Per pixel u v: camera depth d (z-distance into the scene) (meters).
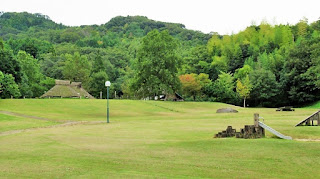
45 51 148.88
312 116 25.83
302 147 15.38
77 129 25.64
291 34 108.69
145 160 13.42
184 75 87.56
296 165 12.61
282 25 112.56
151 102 64.88
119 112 50.25
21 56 85.06
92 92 96.12
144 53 72.94
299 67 81.56
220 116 41.69
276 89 82.81
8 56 63.59
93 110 50.47
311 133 21.64
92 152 15.11
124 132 23.36
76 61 102.12
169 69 72.50
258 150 14.99
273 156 13.92
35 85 81.75
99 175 10.96
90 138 19.94
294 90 81.81
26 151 15.38
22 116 37.47
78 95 67.94
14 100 52.00
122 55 152.00
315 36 87.94
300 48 82.94
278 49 101.56
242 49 107.94
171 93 76.56
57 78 104.19
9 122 31.28
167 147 16.31
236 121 32.41
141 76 72.12
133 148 16.11
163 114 50.59
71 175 10.95
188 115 46.50
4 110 42.84
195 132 23.20
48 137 20.44
